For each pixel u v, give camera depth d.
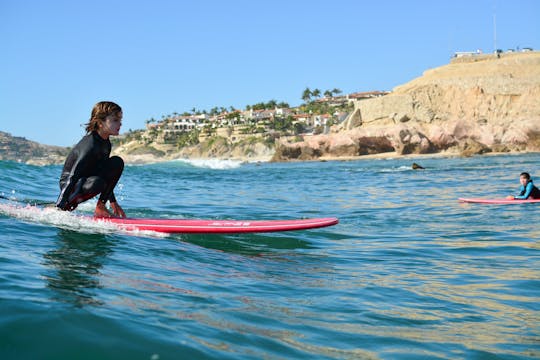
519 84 92.50
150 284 3.41
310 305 3.52
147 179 25.17
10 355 2.03
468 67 109.69
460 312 3.65
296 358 2.44
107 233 5.24
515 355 2.78
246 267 4.66
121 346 2.20
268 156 158.75
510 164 40.88
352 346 2.76
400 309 3.64
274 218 9.45
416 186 19.97
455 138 87.12
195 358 2.21
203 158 184.00
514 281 4.73
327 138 98.56
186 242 5.48
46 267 3.43
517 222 9.11
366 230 8.19
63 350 2.11
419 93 100.44
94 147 5.66
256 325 2.88
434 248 6.58
